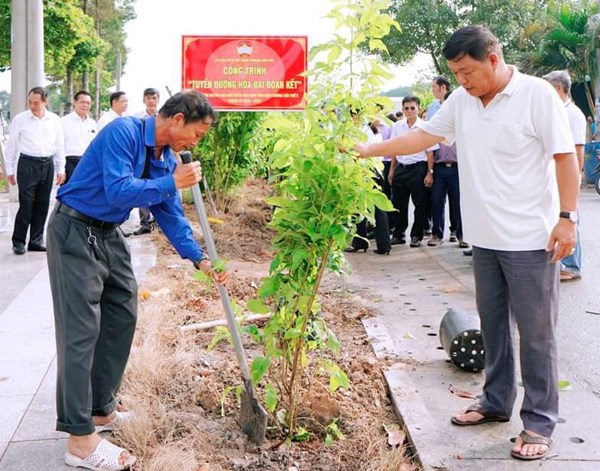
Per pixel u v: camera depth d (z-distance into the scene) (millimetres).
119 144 3285
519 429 3807
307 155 3420
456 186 9391
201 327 5336
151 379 4312
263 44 8969
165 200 3660
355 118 3473
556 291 3531
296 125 3594
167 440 3633
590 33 18828
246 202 11898
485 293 3719
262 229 10258
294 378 3723
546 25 20188
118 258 3580
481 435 3734
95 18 45875
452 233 9805
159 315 5496
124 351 3748
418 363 4801
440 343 5078
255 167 11375
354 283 7355
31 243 8711
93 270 3389
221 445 3672
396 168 9492
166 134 3365
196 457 3514
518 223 3459
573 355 5230
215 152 10758
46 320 5766
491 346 3797
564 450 3580
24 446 3654
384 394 4332
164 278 6926
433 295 6852
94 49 32969
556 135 3322
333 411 3951
